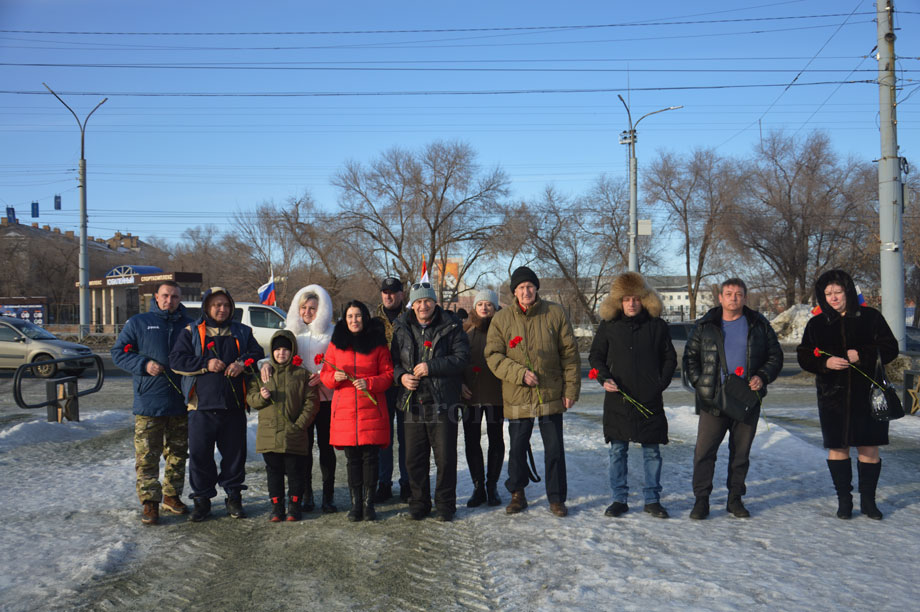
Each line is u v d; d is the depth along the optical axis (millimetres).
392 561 4434
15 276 61594
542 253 42500
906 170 13266
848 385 5125
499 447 5793
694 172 42656
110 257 78375
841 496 5223
